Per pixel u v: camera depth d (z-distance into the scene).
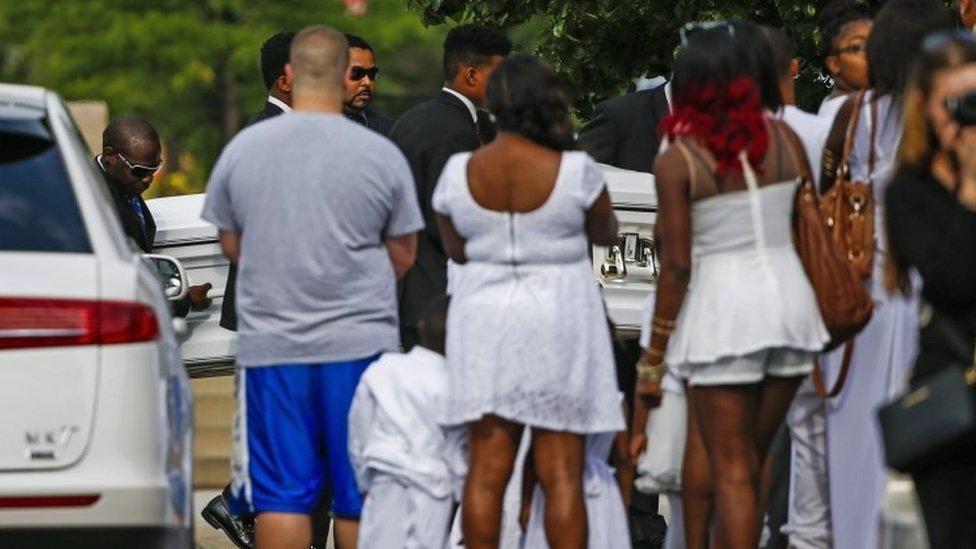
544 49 22.22
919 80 12.29
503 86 14.91
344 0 69.06
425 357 15.71
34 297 13.52
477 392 14.83
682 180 14.47
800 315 14.60
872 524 15.76
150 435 13.66
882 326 15.70
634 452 15.97
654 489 16.33
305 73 16.16
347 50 16.30
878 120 15.66
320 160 15.92
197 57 74.25
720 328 14.56
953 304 12.05
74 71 74.75
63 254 13.80
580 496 15.02
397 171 16.11
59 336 13.52
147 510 13.55
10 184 14.09
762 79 14.97
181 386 14.95
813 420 16.59
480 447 15.05
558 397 14.82
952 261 11.94
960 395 11.79
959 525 12.02
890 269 12.58
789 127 14.91
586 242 15.28
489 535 15.02
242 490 16.53
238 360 16.22
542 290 14.89
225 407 29.94
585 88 22.28
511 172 14.89
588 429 15.02
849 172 15.91
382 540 15.59
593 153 20.42
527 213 14.88
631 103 20.48
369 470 15.76
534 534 15.41
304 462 16.17
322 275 15.92
